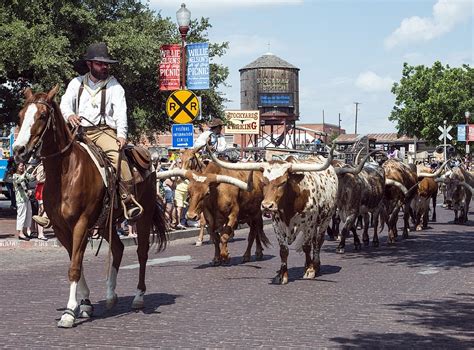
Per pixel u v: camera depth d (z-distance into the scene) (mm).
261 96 56062
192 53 20984
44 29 24609
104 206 8938
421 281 12141
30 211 18906
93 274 13328
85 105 9391
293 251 16969
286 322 8781
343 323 8719
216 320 8922
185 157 15820
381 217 18312
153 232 10203
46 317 9164
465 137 59531
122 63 26406
